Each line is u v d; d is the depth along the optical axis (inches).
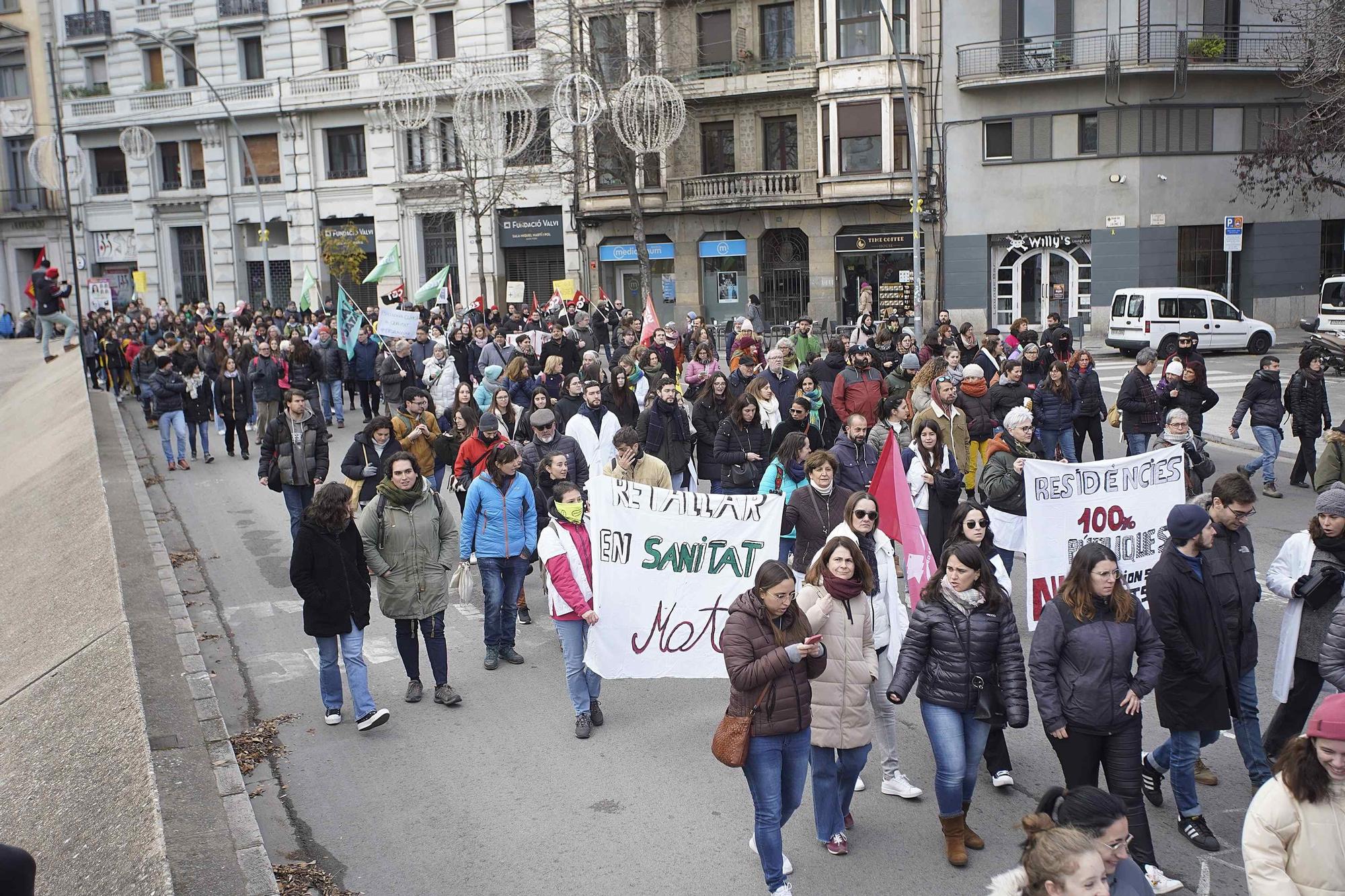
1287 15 1330.0
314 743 313.9
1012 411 376.5
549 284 1758.1
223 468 756.0
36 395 1061.1
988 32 1411.2
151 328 1234.6
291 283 1953.7
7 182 2255.2
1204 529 244.2
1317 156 1163.9
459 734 319.0
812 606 241.3
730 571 318.0
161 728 302.8
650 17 1544.0
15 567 545.3
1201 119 1370.6
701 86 1539.1
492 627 370.3
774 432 468.4
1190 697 244.7
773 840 223.1
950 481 395.2
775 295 1578.5
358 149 1876.2
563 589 311.0
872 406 540.1
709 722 325.7
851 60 1435.8
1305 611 263.9
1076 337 1353.3
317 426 498.6
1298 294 1428.4
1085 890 141.4
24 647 411.2
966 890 230.4
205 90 1961.1
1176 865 238.5
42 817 259.6
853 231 1502.2
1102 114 1371.8
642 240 1488.7
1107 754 231.5
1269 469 583.2
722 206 1550.2
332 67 1888.5
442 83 1584.6
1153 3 1347.2
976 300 1457.9
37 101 2177.7
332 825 265.6
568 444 439.8
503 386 613.0
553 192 1701.5
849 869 240.1
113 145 2111.2
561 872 241.6
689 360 837.2
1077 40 1370.6
